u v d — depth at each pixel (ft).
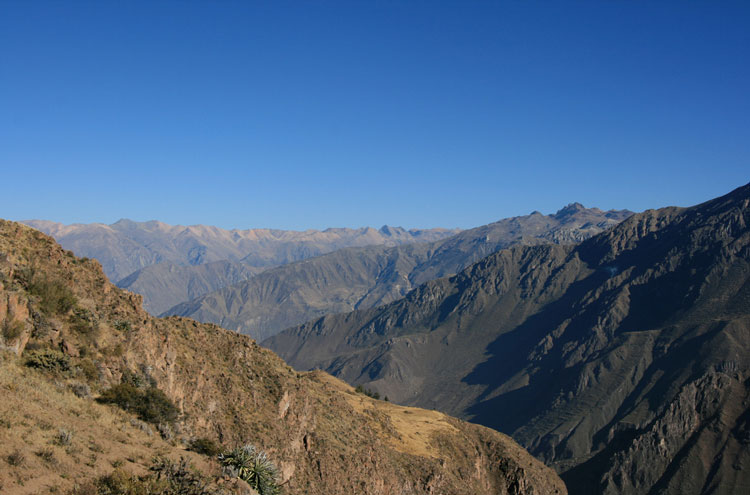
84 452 82.48
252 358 184.03
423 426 333.42
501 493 327.26
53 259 128.26
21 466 70.85
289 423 172.65
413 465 252.62
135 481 76.43
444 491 253.44
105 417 100.07
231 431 146.82
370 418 283.59
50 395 96.27
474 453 331.77
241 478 100.37
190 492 81.41
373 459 215.31
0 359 96.78
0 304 102.47
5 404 84.89
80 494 69.41
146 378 123.54
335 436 204.33
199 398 144.97
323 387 250.78
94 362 113.80
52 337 110.42
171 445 106.11
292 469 159.33
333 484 176.24
